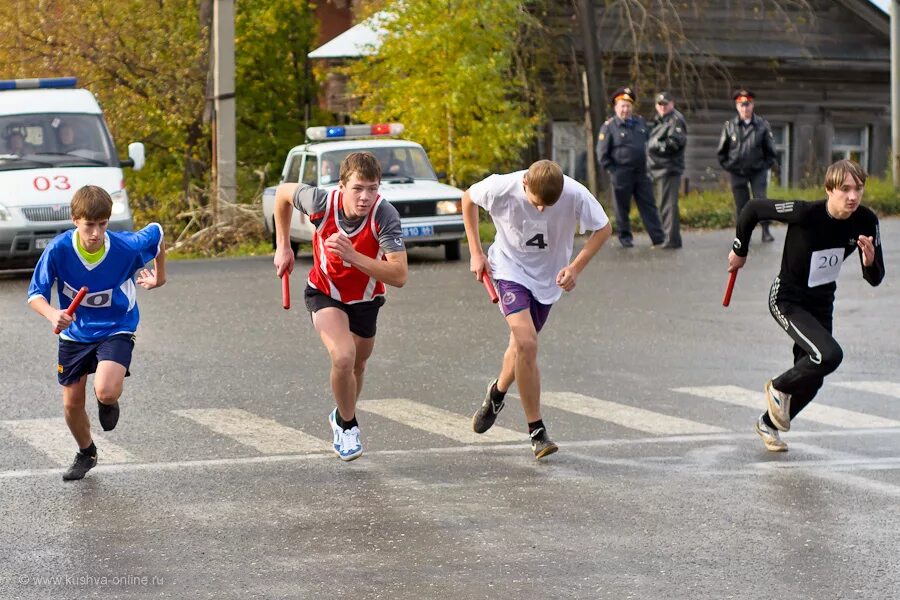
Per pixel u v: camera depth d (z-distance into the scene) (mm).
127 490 9742
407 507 9188
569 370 14805
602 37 45156
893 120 37688
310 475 10172
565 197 10594
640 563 7855
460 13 35125
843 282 22031
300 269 25125
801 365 10719
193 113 39719
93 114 25953
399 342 16656
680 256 25578
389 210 10117
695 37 46844
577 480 9953
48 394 13594
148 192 41594
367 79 37312
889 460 10594
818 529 8562
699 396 13328
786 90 48500
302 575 7684
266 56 46500
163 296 21234
